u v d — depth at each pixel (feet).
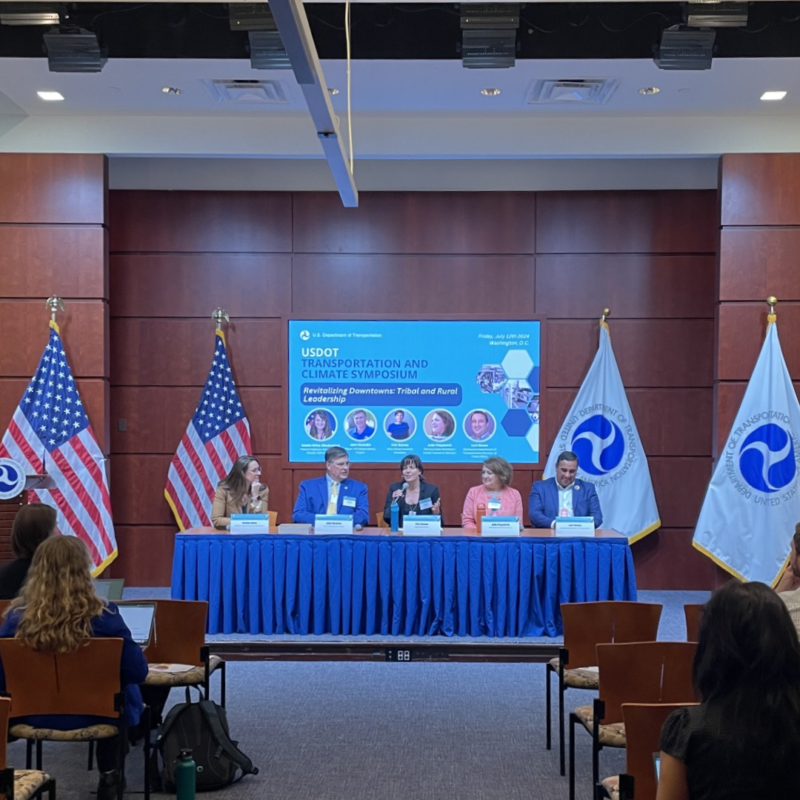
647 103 24.95
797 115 26.04
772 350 25.89
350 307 28.66
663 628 23.32
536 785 13.71
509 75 22.62
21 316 26.35
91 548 25.79
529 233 28.55
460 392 28.40
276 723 16.55
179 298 28.60
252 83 23.43
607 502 27.68
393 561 21.25
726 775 5.90
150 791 13.34
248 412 28.63
